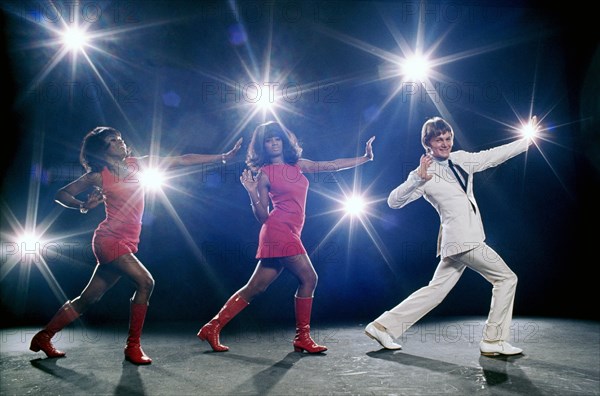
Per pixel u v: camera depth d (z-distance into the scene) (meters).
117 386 2.96
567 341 4.15
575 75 6.43
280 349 3.98
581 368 3.25
